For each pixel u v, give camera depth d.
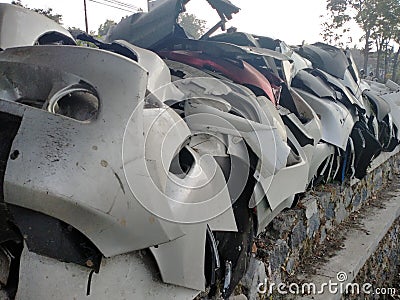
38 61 1.46
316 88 3.80
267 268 2.61
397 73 19.27
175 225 1.51
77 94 1.47
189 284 1.64
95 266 1.42
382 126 5.34
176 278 1.60
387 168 6.39
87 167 1.32
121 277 1.51
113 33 3.07
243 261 2.14
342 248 3.67
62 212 1.30
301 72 3.92
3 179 1.31
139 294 1.55
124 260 1.51
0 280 1.54
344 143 3.61
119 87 1.42
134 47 2.09
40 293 1.45
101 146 1.35
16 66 1.47
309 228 3.35
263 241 2.81
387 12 16.88
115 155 1.36
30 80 1.46
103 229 1.36
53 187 1.27
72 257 1.38
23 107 1.37
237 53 2.84
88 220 1.33
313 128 3.17
